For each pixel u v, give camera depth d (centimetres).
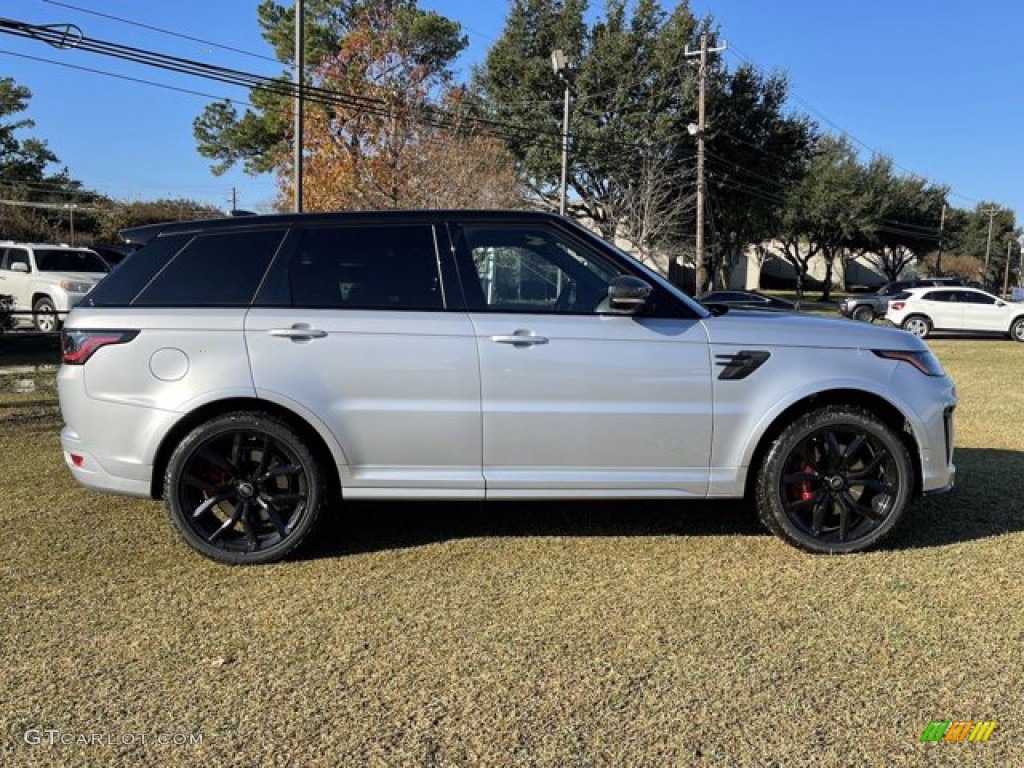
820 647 318
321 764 246
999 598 363
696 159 3256
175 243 418
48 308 1602
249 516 410
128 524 468
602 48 3266
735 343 409
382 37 2689
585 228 423
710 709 275
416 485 407
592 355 401
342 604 360
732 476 413
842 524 418
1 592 371
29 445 667
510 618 345
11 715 272
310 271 411
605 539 447
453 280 410
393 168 2506
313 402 397
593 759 249
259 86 1738
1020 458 633
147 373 400
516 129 3039
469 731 263
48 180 5512
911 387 416
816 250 5516
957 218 8550
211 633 332
